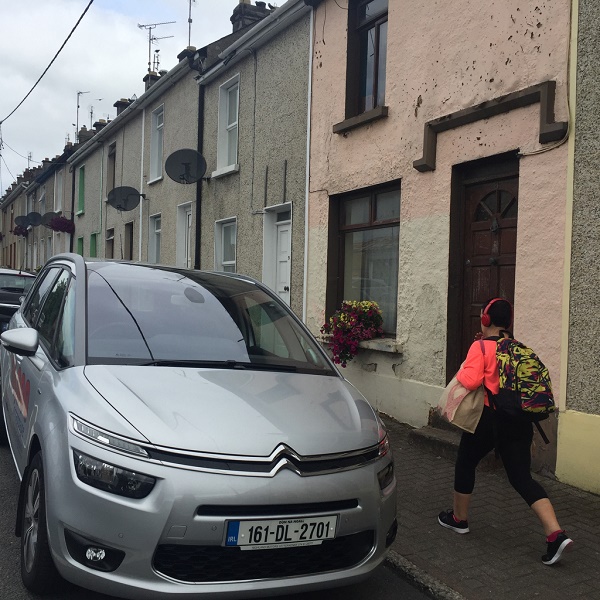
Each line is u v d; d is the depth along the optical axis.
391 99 7.63
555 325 5.47
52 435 3.11
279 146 10.07
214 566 2.77
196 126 13.21
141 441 2.82
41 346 4.18
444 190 6.81
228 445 2.87
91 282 4.18
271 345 4.18
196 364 3.70
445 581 3.71
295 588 2.87
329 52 8.88
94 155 20.89
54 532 2.89
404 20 7.43
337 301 8.90
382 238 8.11
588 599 3.52
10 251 38.94
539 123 5.63
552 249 5.52
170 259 14.52
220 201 12.14
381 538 3.18
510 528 4.48
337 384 3.89
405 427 7.17
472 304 6.64
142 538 2.70
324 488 2.93
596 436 5.07
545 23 5.68
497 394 3.98
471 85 6.47
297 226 9.56
